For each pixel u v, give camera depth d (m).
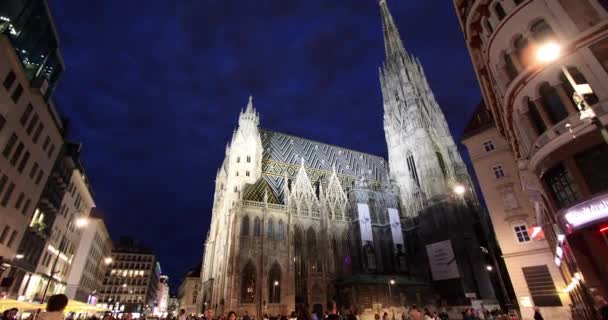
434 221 82.88
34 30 39.50
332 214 85.00
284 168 96.44
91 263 90.56
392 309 67.75
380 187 103.00
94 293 97.06
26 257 46.28
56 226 58.22
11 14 35.25
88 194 74.94
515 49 24.19
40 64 41.84
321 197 84.94
